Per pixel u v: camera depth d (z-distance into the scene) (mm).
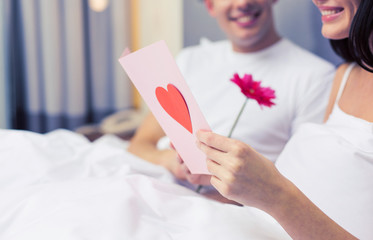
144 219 810
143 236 760
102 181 905
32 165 1039
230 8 1314
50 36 2559
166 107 802
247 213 879
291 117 1311
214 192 1216
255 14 1301
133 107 2898
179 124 806
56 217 782
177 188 941
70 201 826
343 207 828
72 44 2609
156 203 852
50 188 886
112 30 2740
